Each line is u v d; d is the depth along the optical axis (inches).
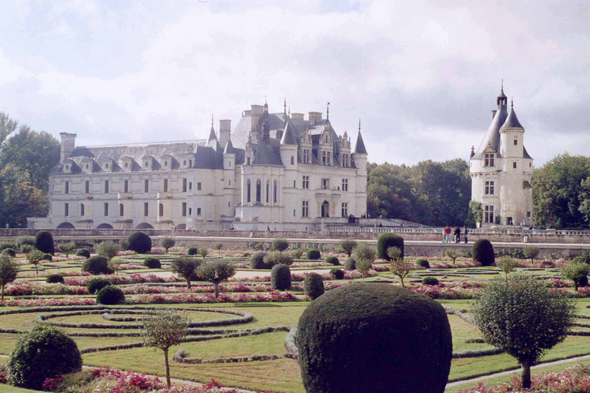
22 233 4153.5
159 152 6702.8
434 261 2967.5
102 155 7071.9
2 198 5935.0
